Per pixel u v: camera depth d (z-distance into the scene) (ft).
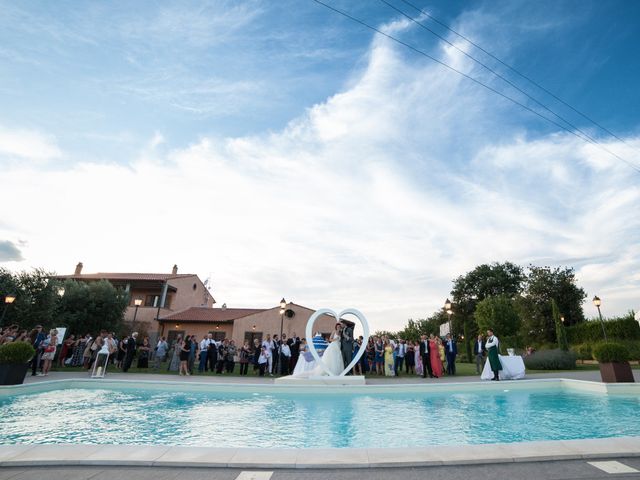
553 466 12.04
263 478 11.07
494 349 41.75
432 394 35.14
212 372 54.44
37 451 12.96
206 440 18.19
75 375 43.86
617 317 87.56
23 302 66.95
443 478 11.04
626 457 12.84
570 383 37.65
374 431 20.25
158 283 110.93
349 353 46.19
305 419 23.59
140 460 12.21
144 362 57.67
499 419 23.47
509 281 192.03
